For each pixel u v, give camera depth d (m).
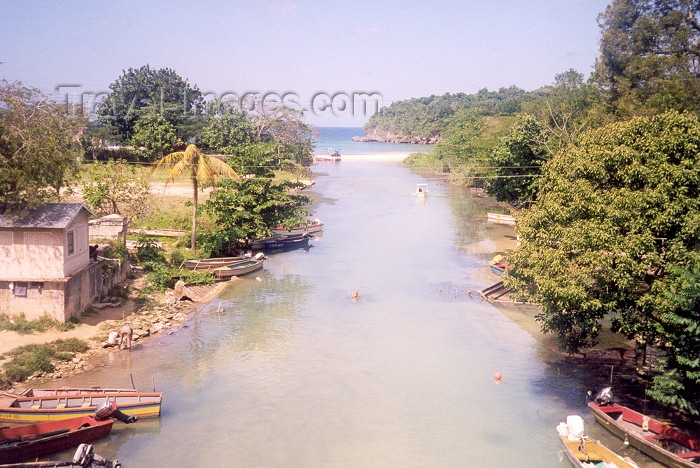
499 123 107.88
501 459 24.02
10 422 24.94
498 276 50.91
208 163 51.00
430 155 147.25
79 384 29.31
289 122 111.19
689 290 22.91
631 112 59.16
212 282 47.75
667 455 22.83
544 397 29.59
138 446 24.38
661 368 24.64
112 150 94.50
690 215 25.09
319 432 25.78
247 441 24.91
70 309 34.94
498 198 68.06
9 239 33.19
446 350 35.25
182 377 30.86
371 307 42.84
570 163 29.50
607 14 68.06
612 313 42.47
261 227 57.44
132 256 47.28
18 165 33.09
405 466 23.34
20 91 34.16
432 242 64.62
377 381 30.92
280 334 37.31
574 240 27.06
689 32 60.78
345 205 89.44
